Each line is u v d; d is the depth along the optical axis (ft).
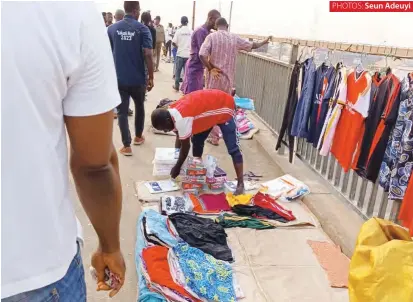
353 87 10.94
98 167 3.38
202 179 13.07
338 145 11.84
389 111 9.13
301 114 14.03
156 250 9.25
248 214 11.85
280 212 11.98
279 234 11.03
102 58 2.82
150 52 16.25
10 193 2.52
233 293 8.46
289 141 15.42
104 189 3.52
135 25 15.76
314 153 14.89
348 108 11.21
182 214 11.16
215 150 18.34
